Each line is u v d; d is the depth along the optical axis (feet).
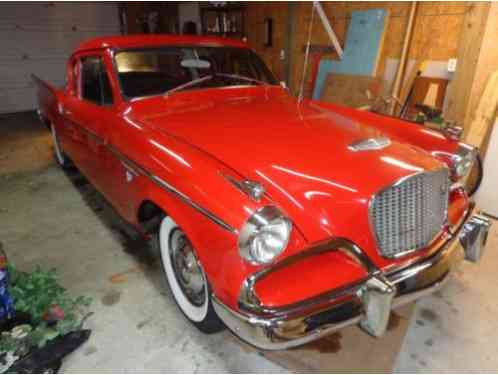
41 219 9.98
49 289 6.14
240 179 4.72
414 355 5.63
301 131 6.08
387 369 5.38
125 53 7.53
